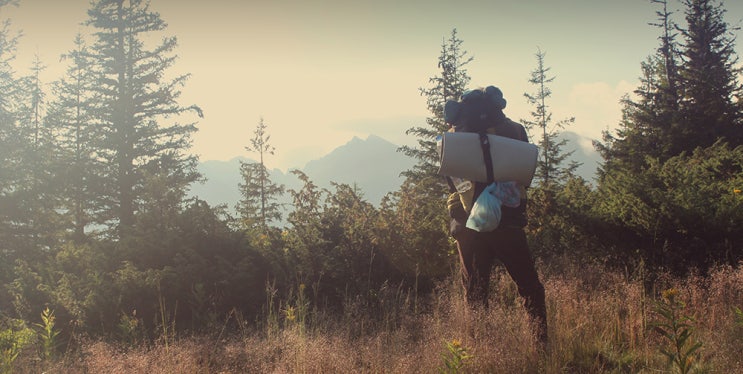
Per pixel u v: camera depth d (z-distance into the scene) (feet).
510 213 11.09
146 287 16.33
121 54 95.96
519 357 10.13
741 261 14.47
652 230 17.02
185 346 12.31
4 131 59.11
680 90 95.30
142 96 94.53
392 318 14.06
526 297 11.49
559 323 12.05
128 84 95.55
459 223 11.78
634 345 11.32
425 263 17.76
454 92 81.10
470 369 9.63
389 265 18.21
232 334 14.24
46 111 89.92
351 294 16.90
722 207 16.61
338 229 19.13
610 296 13.61
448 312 12.46
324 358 10.61
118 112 90.12
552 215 19.40
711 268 14.26
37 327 16.03
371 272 18.08
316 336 12.12
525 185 11.23
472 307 11.35
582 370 10.57
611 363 10.75
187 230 18.90
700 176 21.72
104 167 85.15
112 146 86.94
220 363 11.82
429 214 18.80
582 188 21.35
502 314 11.36
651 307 12.28
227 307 16.60
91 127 88.84
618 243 17.88
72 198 78.38
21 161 58.39
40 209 53.62
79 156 86.02
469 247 11.71
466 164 10.95
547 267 17.01
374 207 19.70
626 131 88.43
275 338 12.53
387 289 16.29
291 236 19.21
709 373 9.53
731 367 9.54
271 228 19.71
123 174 85.61
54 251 30.86
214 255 17.99
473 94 11.64
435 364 9.93
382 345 11.34
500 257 11.50
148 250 17.94
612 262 17.67
